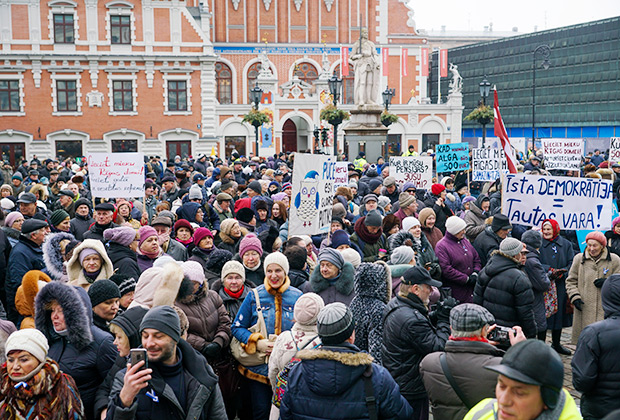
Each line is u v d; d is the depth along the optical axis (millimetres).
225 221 10008
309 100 53125
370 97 31078
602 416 5723
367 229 10203
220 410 4867
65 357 5379
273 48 58562
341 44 59562
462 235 9977
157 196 17219
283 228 11328
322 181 9234
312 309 5996
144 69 46812
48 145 45875
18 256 8883
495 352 5312
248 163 28719
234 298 7305
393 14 60062
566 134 67750
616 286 5770
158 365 4602
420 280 6184
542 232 10633
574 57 66312
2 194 14680
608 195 9852
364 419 4680
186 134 48062
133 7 46344
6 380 4629
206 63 47750
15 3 44750
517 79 72125
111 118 46656
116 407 4328
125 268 8156
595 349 5684
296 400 4797
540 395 3479
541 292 9688
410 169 17688
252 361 6777
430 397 5305
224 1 58031
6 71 44938
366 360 4711
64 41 45625
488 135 75062
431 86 82375
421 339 5984
